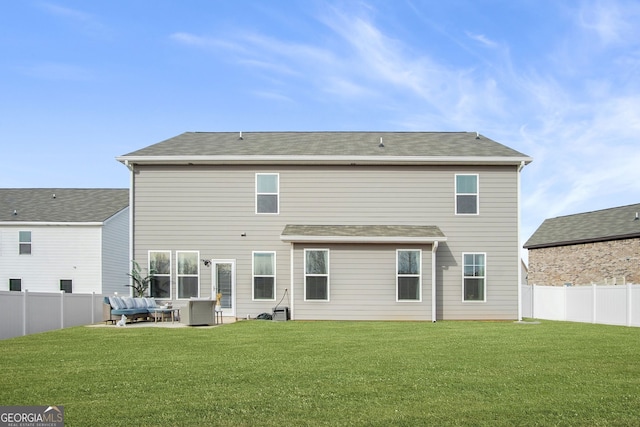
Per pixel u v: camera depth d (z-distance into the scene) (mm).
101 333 15891
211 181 21734
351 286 20578
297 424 6633
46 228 31141
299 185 21719
